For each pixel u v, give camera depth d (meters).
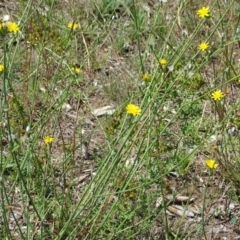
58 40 4.59
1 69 2.77
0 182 2.70
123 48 5.12
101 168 2.93
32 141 3.20
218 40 4.93
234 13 5.23
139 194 3.19
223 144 3.88
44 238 3.19
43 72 4.36
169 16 5.37
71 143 3.73
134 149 3.58
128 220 3.15
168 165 3.51
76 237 2.96
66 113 4.25
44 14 5.13
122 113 3.79
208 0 5.38
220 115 3.78
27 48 4.50
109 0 5.49
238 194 3.65
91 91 4.54
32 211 3.29
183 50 3.27
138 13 5.36
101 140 4.07
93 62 4.80
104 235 3.13
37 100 4.09
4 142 3.75
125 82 4.57
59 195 3.30
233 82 4.48
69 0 5.38
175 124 3.99
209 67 4.84
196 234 3.27
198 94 4.14
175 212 3.51
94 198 2.94
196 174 3.77
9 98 3.91
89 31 5.10
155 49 4.91
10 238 2.78
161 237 3.29
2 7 5.43
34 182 3.33
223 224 3.49
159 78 3.31
